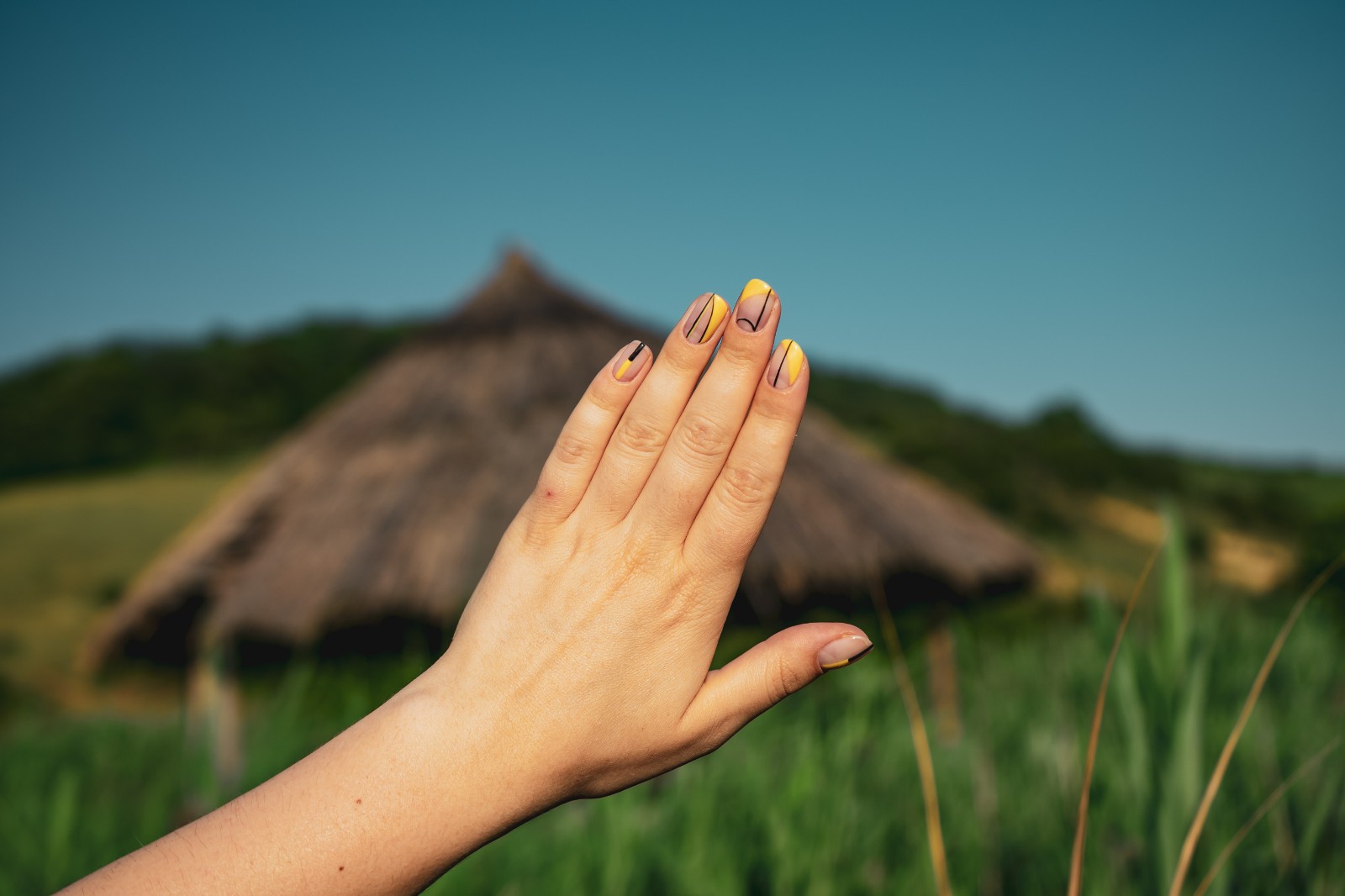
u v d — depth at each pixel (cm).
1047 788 146
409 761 49
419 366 656
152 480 3788
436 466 534
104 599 2323
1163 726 91
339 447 598
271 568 498
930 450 3102
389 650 455
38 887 181
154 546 2894
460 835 49
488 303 691
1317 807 107
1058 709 173
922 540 545
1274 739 138
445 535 474
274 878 45
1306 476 3606
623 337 660
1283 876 108
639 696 53
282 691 176
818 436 631
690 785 170
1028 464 3316
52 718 848
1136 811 95
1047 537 2717
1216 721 134
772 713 206
